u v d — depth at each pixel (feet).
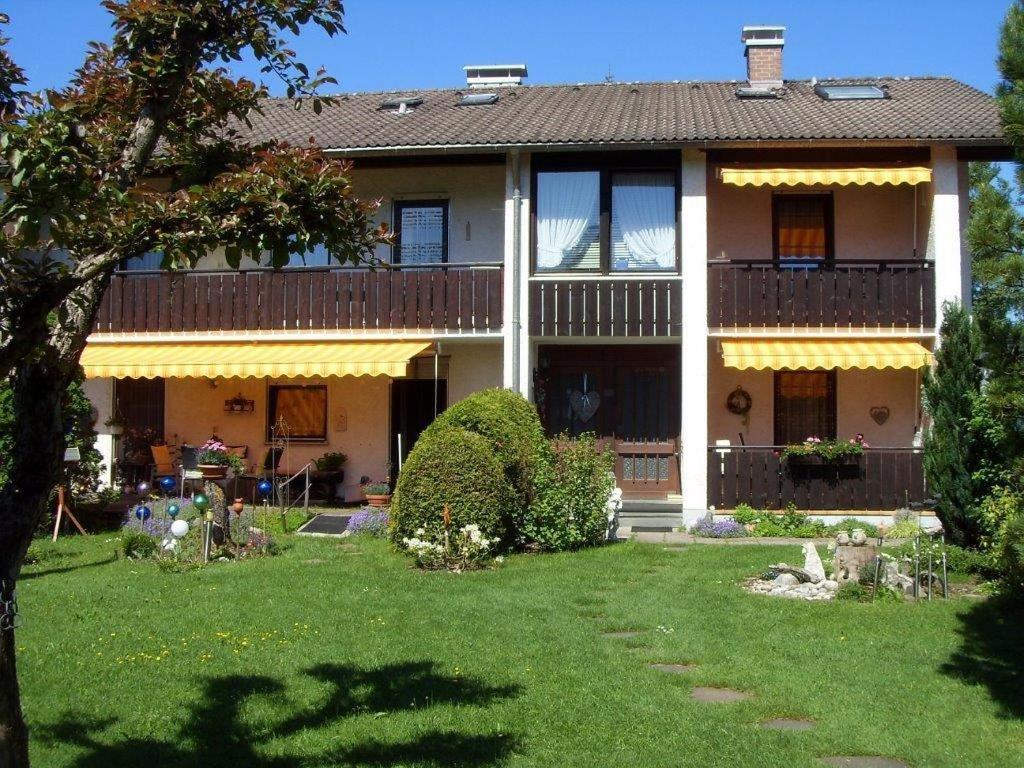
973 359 49.03
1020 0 30.53
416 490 52.65
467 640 34.42
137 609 38.86
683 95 79.71
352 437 74.33
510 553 53.57
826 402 70.49
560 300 65.87
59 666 31.17
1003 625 36.40
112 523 64.80
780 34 81.71
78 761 24.04
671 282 65.36
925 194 66.54
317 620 37.17
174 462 73.87
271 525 61.62
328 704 28.04
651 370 71.97
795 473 63.26
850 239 69.67
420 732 25.84
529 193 66.64
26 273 17.89
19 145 17.21
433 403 73.97
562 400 72.28
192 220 19.48
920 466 62.64
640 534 61.62
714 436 70.85
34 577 46.44
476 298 66.44
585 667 31.37
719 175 65.21
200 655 32.48
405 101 80.28
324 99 22.48
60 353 19.01
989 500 46.06
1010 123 30.04
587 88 84.64
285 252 19.98
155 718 26.89
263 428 75.20
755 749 24.54
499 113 74.38
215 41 21.50
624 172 66.90
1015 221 30.37
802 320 64.44
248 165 23.48
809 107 72.49
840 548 43.34
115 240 18.95
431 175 72.59
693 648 33.37
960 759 24.04
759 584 43.98
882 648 33.50
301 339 68.28
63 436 19.51
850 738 25.34
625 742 25.05
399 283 67.41
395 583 44.34
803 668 31.17
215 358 65.87
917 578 41.47
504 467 54.13
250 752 24.66
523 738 25.38
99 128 19.95
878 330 64.08
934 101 72.43
